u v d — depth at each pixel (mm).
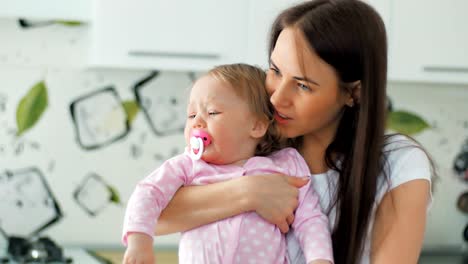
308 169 1655
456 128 3500
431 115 3479
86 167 3262
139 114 3293
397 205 1557
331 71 1514
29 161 3217
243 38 2947
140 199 1547
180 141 3328
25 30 3170
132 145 3295
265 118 1648
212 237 1551
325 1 1564
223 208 1556
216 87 1625
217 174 1625
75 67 3219
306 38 1497
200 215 1564
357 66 1537
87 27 3201
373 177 1567
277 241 1574
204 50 2945
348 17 1528
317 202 1622
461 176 3508
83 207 3271
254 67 1708
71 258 3000
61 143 3234
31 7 3021
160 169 1629
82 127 3248
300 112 1522
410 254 1527
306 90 1515
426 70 3057
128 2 2908
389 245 1534
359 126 1571
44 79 3201
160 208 1568
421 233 1543
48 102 3213
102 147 3271
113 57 2912
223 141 1617
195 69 2953
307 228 1567
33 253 2941
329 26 1505
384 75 1583
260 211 1554
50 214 3246
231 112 1616
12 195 3207
